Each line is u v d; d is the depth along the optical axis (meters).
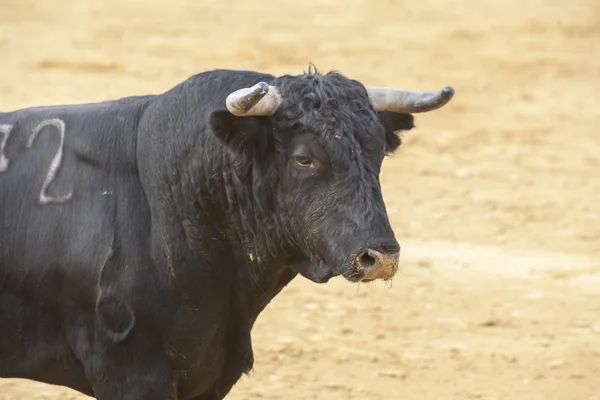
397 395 35.84
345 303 44.62
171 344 24.28
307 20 120.25
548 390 36.66
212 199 24.00
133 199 24.38
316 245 22.80
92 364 24.30
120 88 87.44
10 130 25.38
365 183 22.59
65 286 24.31
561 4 128.50
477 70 98.62
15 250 24.50
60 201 24.53
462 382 37.19
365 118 23.09
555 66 100.12
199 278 24.16
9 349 24.86
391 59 102.50
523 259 51.81
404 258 51.03
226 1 130.50
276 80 23.62
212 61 99.56
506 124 81.31
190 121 24.19
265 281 24.66
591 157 73.31
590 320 43.72
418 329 42.16
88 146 24.78
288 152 23.02
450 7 127.12
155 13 121.94
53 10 121.38
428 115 83.19
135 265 23.95
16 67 92.62
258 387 35.81
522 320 43.47
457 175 67.88
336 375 37.28
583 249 53.97
